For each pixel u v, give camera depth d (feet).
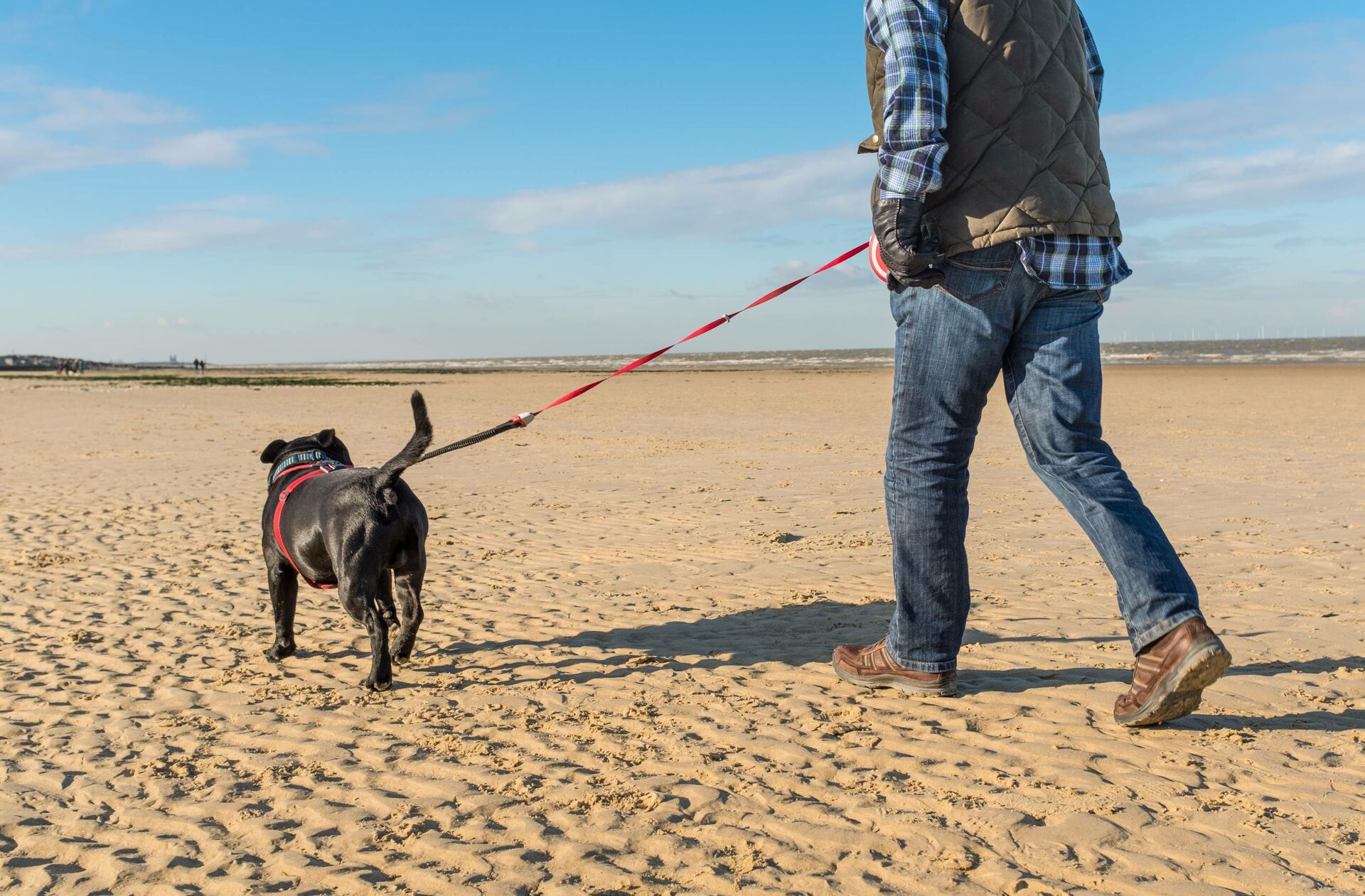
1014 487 34.71
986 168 10.81
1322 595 18.47
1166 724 12.05
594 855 9.50
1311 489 32.07
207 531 29.55
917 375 12.05
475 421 74.02
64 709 14.34
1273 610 17.48
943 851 9.28
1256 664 14.34
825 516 30.12
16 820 10.68
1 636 18.43
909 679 13.48
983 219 10.85
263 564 24.85
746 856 9.36
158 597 21.45
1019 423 11.89
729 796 10.71
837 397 99.66
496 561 24.89
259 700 14.69
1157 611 10.87
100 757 12.46
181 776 11.82
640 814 10.37
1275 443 47.14
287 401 108.78
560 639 17.70
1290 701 12.77
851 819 10.03
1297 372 139.74
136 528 30.04
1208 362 202.59
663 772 11.46
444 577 23.09
